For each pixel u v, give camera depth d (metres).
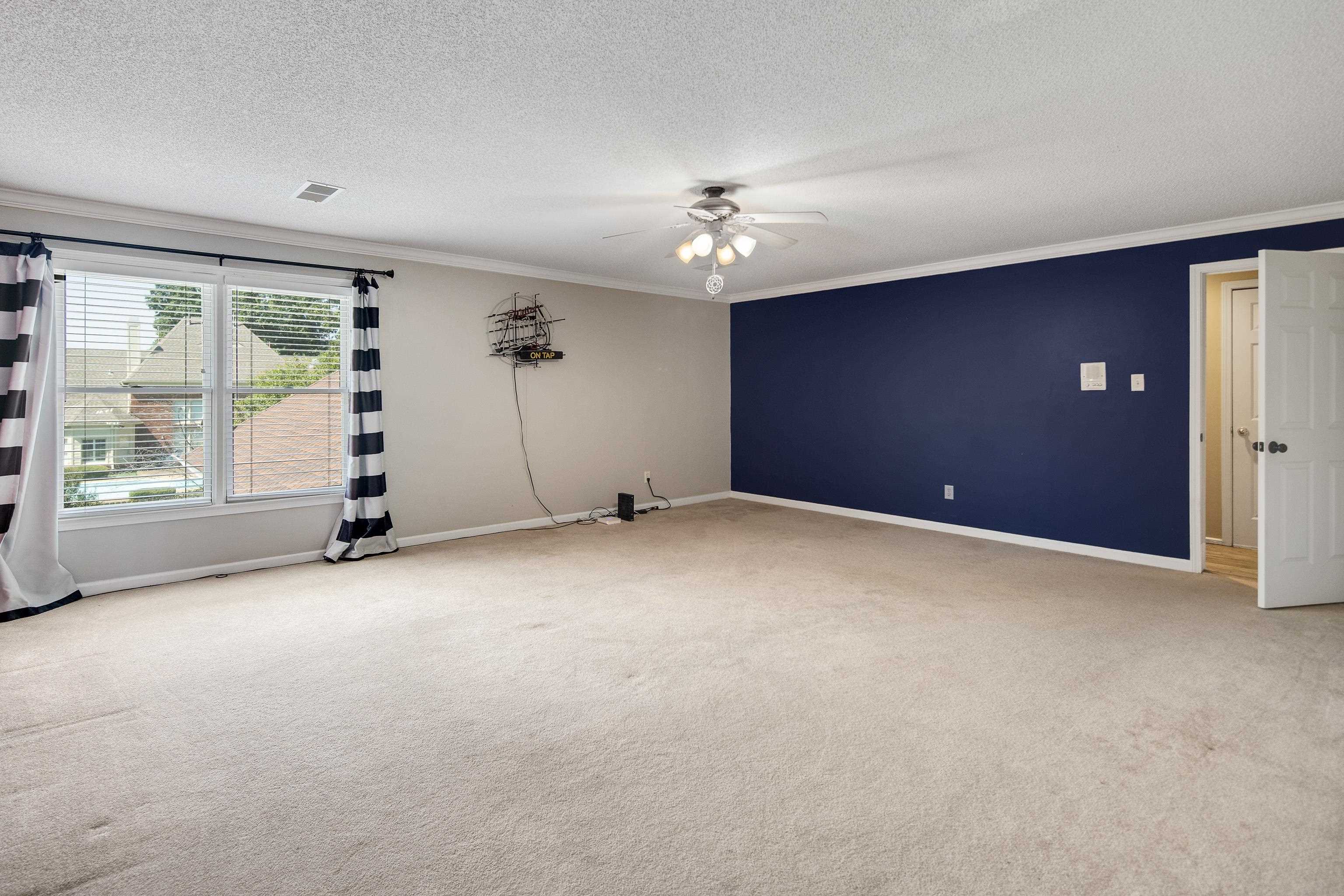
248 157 3.20
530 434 6.03
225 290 4.46
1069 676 2.87
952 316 5.78
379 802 2.02
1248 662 3.00
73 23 2.04
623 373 6.71
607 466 6.62
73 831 1.87
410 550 5.19
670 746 2.33
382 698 2.70
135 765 2.21
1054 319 5.18
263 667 2.99
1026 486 5.38
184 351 4.34
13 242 3.72
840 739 2.37
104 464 4.10
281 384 4.74
